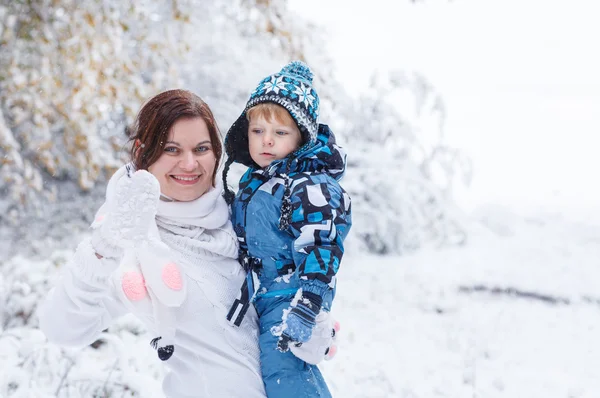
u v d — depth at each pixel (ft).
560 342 21.08
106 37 26.89
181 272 7.57
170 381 8.02
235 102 32.50
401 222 32.58
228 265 8.20
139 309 7.38
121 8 29.78
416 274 28.68
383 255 32.53
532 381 17.84
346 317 23.12
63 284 7.76
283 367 7.89
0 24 27.04
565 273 28.99
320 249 7.70
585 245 35.01
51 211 33.04
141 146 7.79
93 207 33.65
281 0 31.09
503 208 40.57
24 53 28.09
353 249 31.94
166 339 7.41
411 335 21.40
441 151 36.01
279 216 8.09
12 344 15.16
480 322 22.79
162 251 7.43
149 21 31.32
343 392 15.93
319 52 32.73
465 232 35.09
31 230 31.12
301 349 7.79
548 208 45.98
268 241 8.10
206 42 32.83
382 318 23.09
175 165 7.77
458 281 27.61
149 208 6.98
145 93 28.09
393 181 33.09
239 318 7.88
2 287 18.57
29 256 27.91
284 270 8.16
